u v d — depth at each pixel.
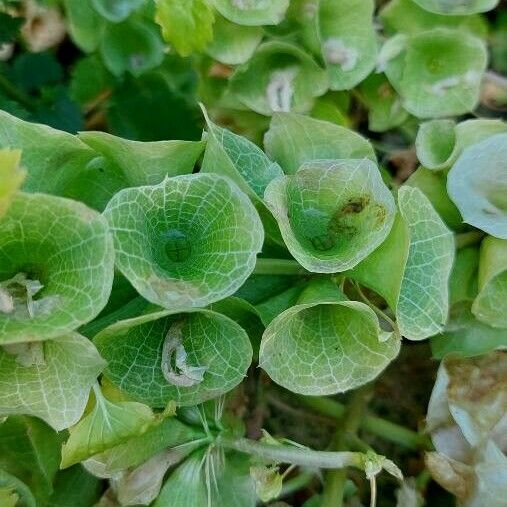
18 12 0.15
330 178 0.11
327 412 0.14
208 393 0.11
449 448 0.13
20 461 0.12
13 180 0.08
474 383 0.13
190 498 0.11
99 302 0.09
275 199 0.10
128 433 0.10
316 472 0.14
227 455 0.12
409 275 0.11
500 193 0.12
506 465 0.12
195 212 0.10
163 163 0.11
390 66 0.14
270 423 0.15
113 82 0.15
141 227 0.10
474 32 0.15
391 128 0.16
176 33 0.13
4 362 0.10
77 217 0.09
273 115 0.12
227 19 0.14
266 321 0.11
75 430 0.10
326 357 0.11
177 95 0.15
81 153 0.11
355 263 0.10
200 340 0.10
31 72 0.16
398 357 0.15
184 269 0.10
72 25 0.15
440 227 0.11
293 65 0.14
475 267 0.13
